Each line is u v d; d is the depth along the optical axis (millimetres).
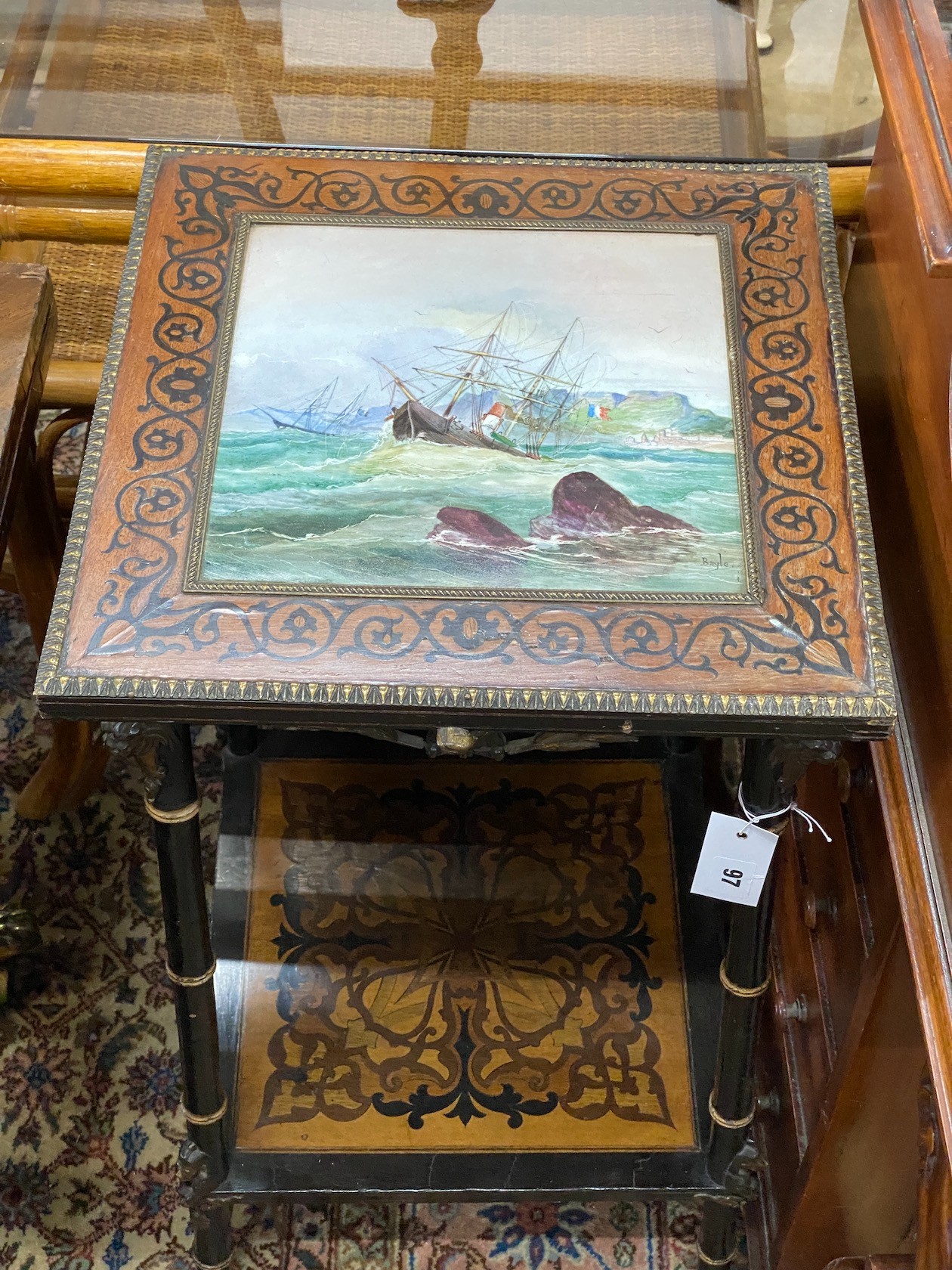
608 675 885
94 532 939
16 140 1280
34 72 1384
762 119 1305
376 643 896
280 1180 1249
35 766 1743
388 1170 1258
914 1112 1080
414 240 1110
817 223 1120
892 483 1097
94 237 1346
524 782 1518
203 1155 1223
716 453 991
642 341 1052
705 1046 1346
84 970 1594
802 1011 1306
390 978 1378
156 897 1650
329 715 898
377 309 1065
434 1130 1284
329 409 1008
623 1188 1255
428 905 1429
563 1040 1345
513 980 1381
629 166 1170
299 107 1345
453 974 1384
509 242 1112
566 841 1477
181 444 984
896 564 1078
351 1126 1284
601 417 1008
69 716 900
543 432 999
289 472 974
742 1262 1433
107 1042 1544
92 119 1316
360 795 1503
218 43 1433
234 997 1362
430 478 974
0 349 1202
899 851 983
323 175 1150
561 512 958
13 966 1578
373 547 939
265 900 1427
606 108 1321
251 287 1074
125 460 974
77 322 1547
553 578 927
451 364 1035
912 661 1030
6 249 1520
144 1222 1431
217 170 1146
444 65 1386
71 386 1436
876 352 1152
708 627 908
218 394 1012
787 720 881
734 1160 1239
